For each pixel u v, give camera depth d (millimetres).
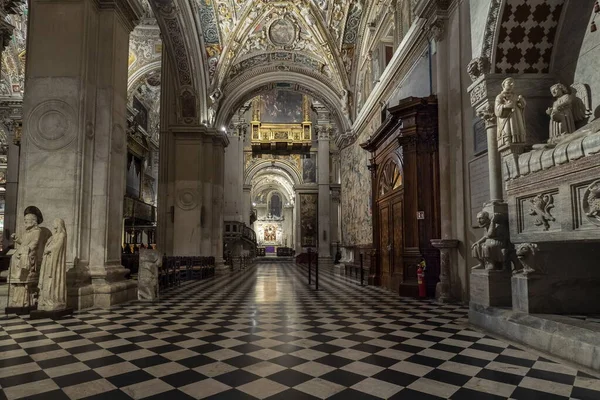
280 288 10195
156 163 29594
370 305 7043
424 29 9070
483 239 5219
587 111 4766
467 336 4523
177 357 3643
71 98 6727
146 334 4617
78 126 6680
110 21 7262
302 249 31703
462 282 7277
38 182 6574
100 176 6945
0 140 20859
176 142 15250
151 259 8078
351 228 17562
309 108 29516
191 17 13594
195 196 15031
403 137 8898
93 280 6754
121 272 7211
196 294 8805
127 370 3252
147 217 25172
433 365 3398
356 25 15516
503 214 5055
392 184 10289
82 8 6887
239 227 24000
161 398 2650
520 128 4715
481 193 6609
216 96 15875
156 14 12555
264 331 4793
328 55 16656
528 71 5375
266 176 47000
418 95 9797
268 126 29297
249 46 16375
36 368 3299
